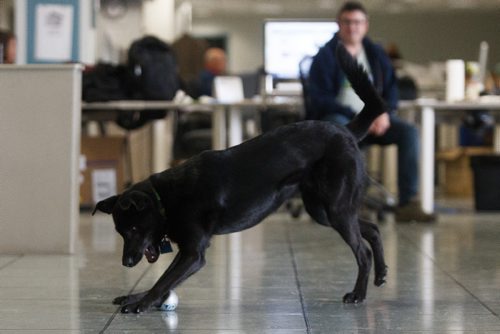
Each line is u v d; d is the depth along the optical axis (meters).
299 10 26.97
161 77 8.32
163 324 3.60
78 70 5.60
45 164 5.58
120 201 3.72
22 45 7.77
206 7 26.05
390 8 26.69
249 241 6.27
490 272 4.89
